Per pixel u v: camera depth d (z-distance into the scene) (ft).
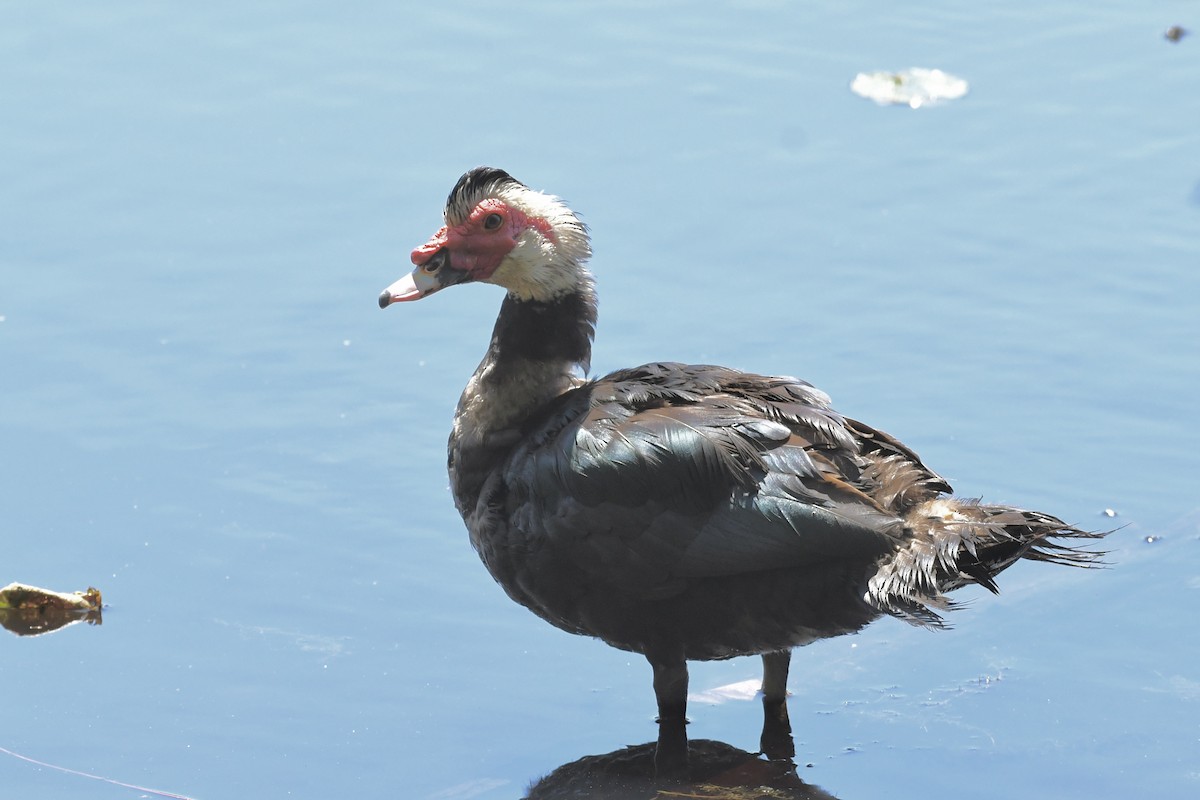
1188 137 57.36
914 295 49.75
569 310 36.78
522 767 33.58
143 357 47.65
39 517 41.63
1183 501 41.63
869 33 64.03
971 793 32.63
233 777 33.06
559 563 34.06
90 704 35.42
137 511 41.88
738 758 34.06
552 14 64.90
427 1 65.87
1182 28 64.13
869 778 33.27
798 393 34.65
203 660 36.91
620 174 55.26
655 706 35.73
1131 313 48.75
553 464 33.94
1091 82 60.85
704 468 32.53
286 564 40.22
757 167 55.72
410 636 37.91
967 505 32.65
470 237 36.42
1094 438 43.75
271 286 50.65
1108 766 33.35
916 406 45.03
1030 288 50.01
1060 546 33.76
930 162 56.18
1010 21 65.00
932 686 36.65
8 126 58.03
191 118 58.54
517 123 57.93
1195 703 35.32
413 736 34.55
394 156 56.18
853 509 31.94
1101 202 54.03
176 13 64.90
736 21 64.75
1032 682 36.47
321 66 61.41
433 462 43.75
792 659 38.24
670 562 32.96
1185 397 45.09
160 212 53.93
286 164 56.03
